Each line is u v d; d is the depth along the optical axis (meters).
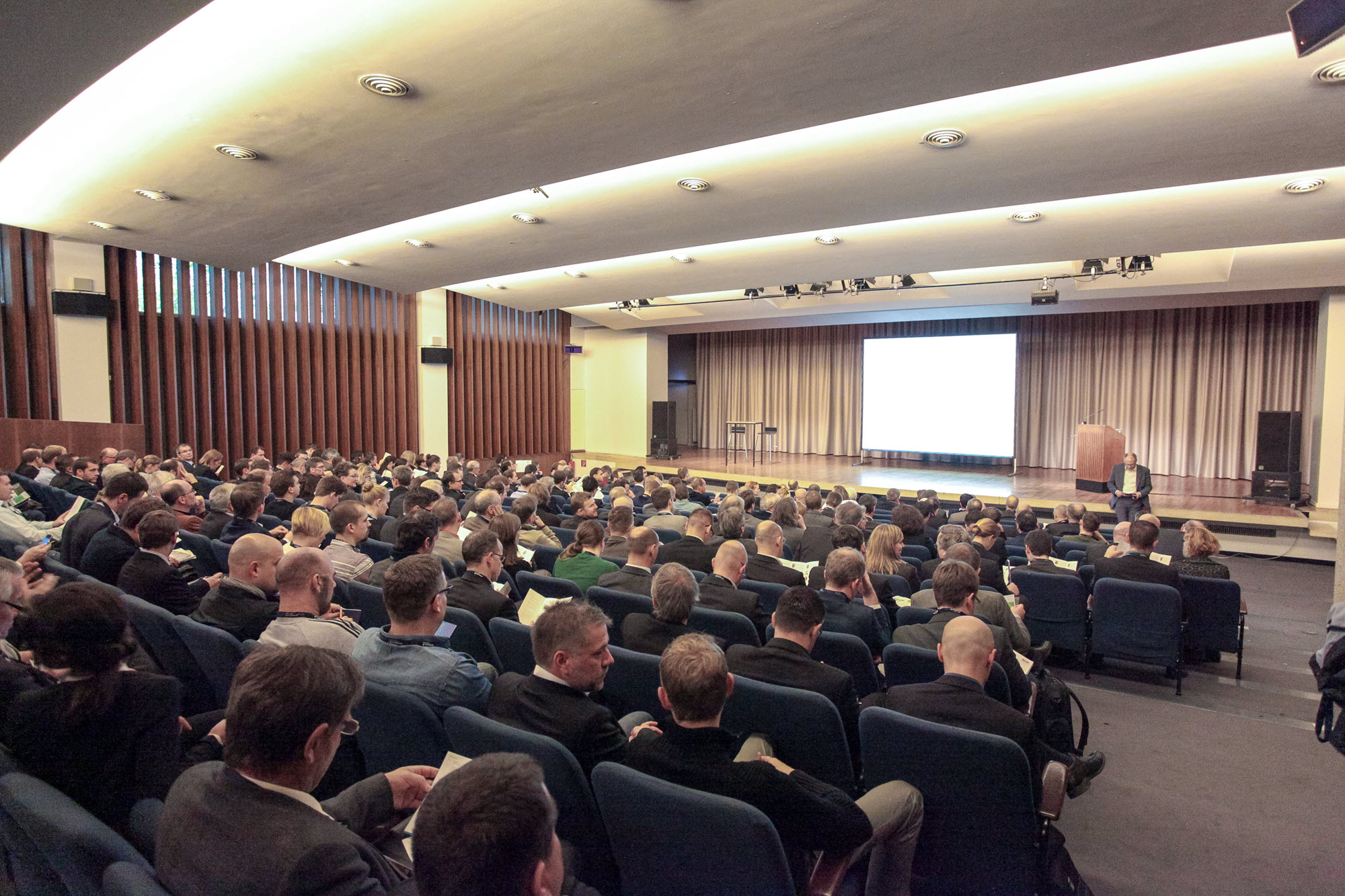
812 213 6.94
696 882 1.58
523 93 4.33
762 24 3.55
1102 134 4.97
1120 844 2.78
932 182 5.99
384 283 11.09
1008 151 5.32
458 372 13.98
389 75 4.15
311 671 1.22
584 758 1.85
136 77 4.36
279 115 4.70
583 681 1.93
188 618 2.55
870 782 2.16
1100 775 3.35
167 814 1.23
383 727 2.12
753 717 2.28
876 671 3.09
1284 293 10.94
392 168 5.61
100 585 1.68
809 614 2.46
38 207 7.09
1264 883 2.54
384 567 3.56
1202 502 10.54
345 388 12.06
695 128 4.78
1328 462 10.21
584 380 17.44
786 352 18.27
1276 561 9.27
